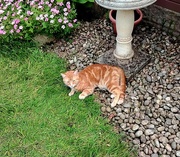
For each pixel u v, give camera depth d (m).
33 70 2.11
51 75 2.06
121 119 1.79
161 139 1.67
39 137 1.72
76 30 2.46
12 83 2.04
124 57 2.04
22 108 1.87
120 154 1.61
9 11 2.29
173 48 2.23
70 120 1.79
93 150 1.63
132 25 1.91
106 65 1.96
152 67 2.09
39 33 2.30
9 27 2.24
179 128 1.72
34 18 2.23
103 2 1.69
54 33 2.34
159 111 1.81
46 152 1.66
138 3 1.65
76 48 2.31
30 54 2.22
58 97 1.91
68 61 2.20
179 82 1.97
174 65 2.09
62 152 1.65
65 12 2.29
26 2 2.35
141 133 1.70
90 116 1.80
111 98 1.90
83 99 1.89
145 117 1.78
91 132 1.72
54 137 1.72
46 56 2.21
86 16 2.64
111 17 2.29
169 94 1.90
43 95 1.94
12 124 1.80
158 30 2.39
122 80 1.90
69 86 1.89
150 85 1.97
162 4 2.28
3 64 2.17
